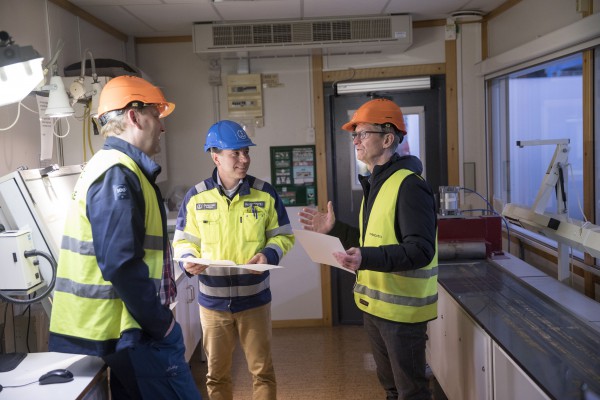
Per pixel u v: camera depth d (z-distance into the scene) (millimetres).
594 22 2842
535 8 3646
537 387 1763
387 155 2426
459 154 4723
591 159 3092
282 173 4867
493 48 4469
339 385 3717
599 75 3033
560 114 3650
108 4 3684
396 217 2277
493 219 3461
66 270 1772
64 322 1761
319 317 4953
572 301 2527
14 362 1905
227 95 4805
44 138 2850
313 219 2773
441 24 4637
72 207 1783
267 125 4840
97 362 1901
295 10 3996
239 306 2754
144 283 1689
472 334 2514
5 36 1669
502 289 2791
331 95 4809
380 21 4238
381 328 2359
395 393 2598
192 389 1980
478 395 2465
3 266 1984
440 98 4746
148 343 1808
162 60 4828
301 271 4918
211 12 3980
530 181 4074
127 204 1684
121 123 1864
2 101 1821
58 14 3434
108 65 3502
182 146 4891
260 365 2826
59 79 2740
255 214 2775
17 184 2041
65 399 1636
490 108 4617
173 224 3963
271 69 4789
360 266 2082
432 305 2357
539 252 3719
